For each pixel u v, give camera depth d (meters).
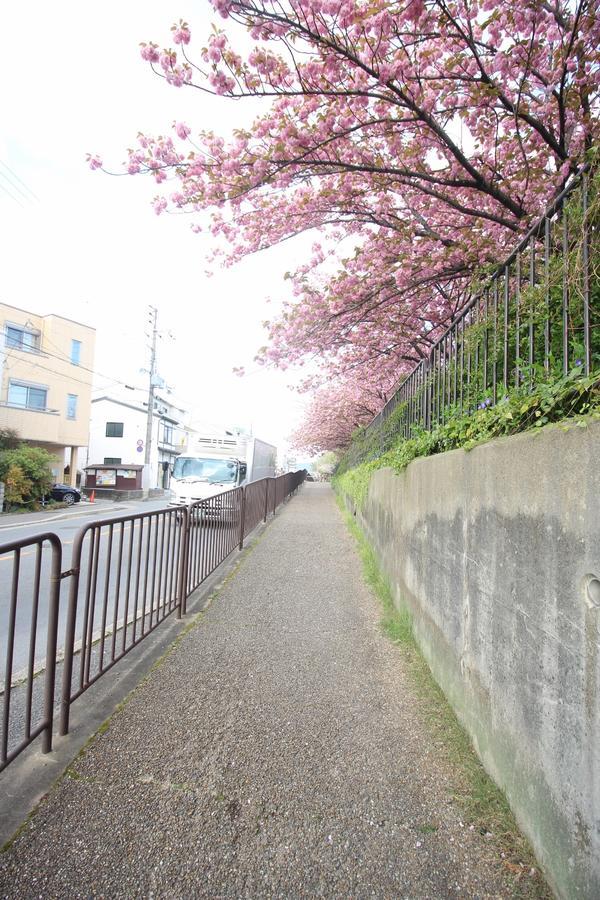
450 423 3.39
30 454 20.55
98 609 5.30
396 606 4.75
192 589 4.99
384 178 4.90
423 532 3.70
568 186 2.13
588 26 3.60
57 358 25.95
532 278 2.52
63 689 2.57
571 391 1.85
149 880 1.69
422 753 2.44
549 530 1.74
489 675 2.28
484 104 4.29
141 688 3.11
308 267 7.13
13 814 1.97
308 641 3.98
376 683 3.22
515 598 2.01
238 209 5.44
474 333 3.41
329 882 1.70
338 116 4.34
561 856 1.58
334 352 8.73
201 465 15.32
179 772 2.27
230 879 1.71
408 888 1.67
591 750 1.44
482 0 3.73
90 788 2.15
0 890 1.63
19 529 13.03
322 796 2.13
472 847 1.84
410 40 3.86
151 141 4.55
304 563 7.00
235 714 2.81
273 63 3.78
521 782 1.91
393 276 5.97
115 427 37.72
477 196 5.35
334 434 23.86
